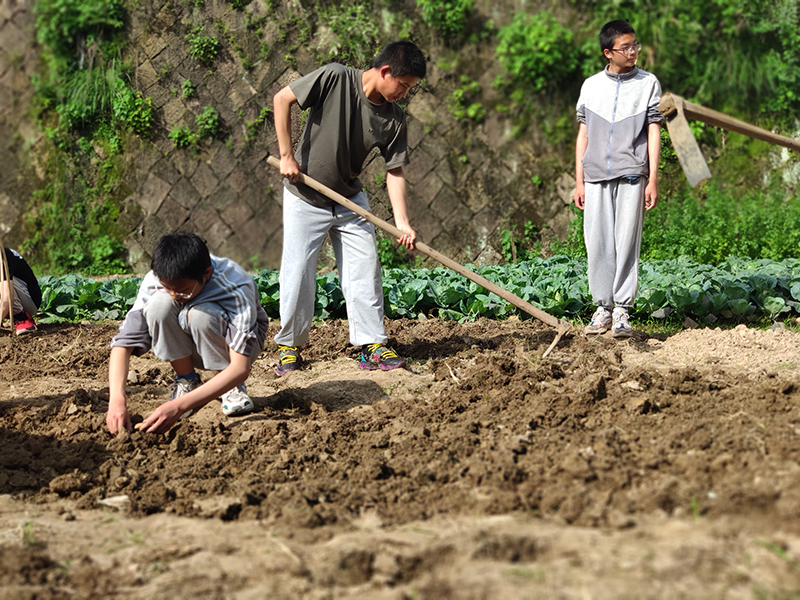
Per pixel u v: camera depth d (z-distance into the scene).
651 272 6.62
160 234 9.95
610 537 2.18
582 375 4.02
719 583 1.85
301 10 9.62
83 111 9.74
